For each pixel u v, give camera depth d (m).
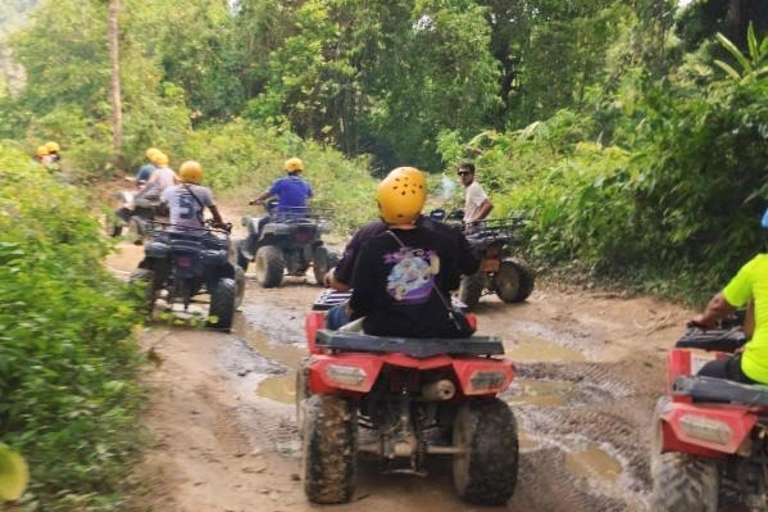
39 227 8.04
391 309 5.09
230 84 35.78
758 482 4.21
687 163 11.03
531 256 13.64
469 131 30.50
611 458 6.01
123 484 4.88
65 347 5.25
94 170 25.16
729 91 10.80
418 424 5.17
